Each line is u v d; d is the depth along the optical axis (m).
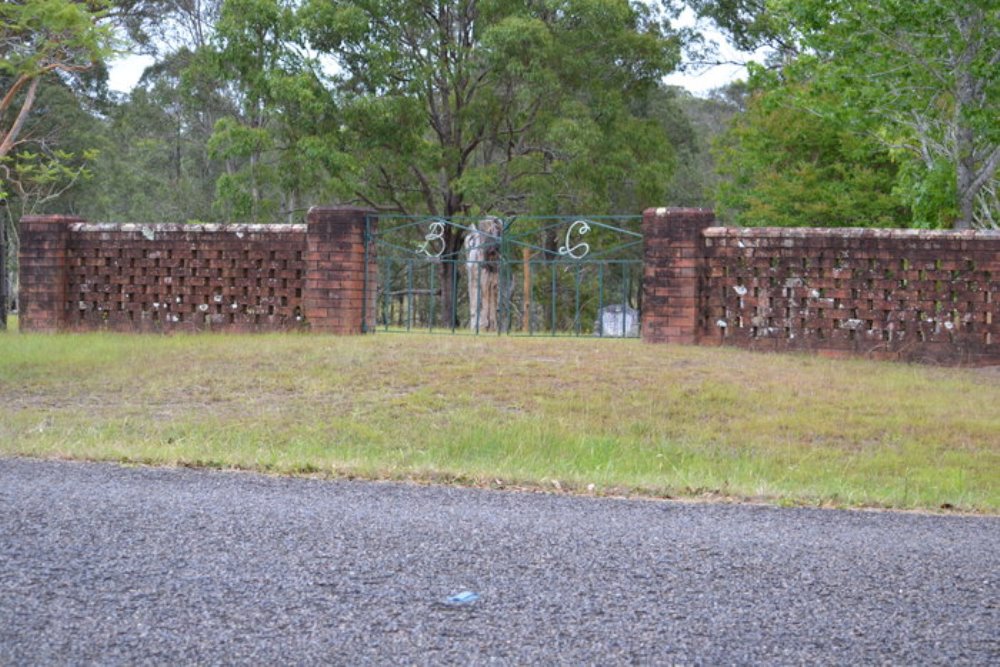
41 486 6.05
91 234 14.57
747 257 12.50
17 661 3.34
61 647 3.46
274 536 4.89
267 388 10.29
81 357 11.71
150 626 3.65
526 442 8.49
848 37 14.84
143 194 41.03
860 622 3.80
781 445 8.73
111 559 4.46
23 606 3.85
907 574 4.45
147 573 4.27
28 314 14.66
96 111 40.09
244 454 7.55
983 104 14.74
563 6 25.00
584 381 10.47
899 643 3.59
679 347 12.18
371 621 3.74
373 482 6.53
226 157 25.80
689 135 38.50
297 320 13.73
